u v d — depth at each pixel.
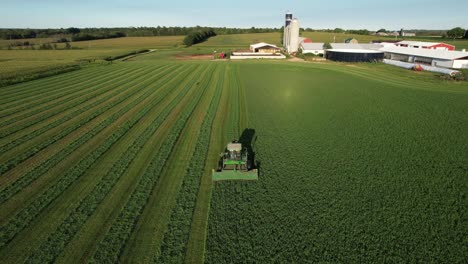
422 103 32.59
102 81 48.72
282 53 101.31
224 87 42.78
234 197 15.17
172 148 21.39
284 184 16.25
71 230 12.95
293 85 44.06
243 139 22.73
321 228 12.80
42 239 12.42
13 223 13.43
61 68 61.38
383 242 11.98
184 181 16.81
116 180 17.06
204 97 36.81
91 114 30.11
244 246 11.93
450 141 21.97
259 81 47.66
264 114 29.22
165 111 30.91
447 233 12.41
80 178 17.36
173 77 52.44
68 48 136.62
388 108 30.78
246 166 17.06
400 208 14.07
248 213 13.88
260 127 25.48
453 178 16.77
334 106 31.83
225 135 23.70
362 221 13.18
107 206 14.62
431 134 23.36
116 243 12.17
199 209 14.34
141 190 15.94
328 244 11.93
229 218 13.56
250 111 30.34
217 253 11.61
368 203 14.46
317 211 13.90
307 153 20.08
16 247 11.98
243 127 25.55
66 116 29.48
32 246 12.03
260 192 15.56
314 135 23.41
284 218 13.48
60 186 16.48
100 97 37.41
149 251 11.78
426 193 15.32
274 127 25.42
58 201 15.09
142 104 33.84
